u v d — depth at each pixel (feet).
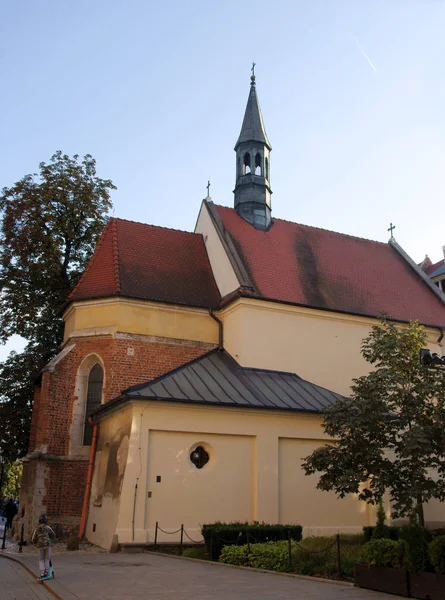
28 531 66.08
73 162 96.43
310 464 48.37
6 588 36.04
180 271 81.66
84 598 30.73
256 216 89.30
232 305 75.31
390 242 103.71
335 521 63.67
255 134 94.32
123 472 56.24
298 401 66.18
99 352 72.64
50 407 70.64
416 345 49.16
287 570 40.47
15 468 195.11
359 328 80.33
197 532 56.80
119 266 77.00
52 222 91.50
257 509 59.98
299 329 75.92
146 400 57.67
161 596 31.14
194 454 59.93
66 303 78.33
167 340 74.23
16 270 91.97
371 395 46.98
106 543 56.59
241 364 71.15
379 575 32.78
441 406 45.65
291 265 83.61
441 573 30.01
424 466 44.98
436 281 127.13
